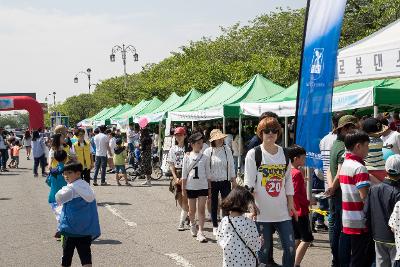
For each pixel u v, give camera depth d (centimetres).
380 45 751
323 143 811
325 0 753
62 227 639
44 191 1764
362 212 584
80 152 1431
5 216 1236
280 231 608
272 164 602
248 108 1395
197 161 933
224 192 948
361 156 589
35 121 4488
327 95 752
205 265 763
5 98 4412
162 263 780
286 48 3491
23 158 4109
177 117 2023
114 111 4338
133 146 2664
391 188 529
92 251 865
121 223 1113
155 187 1795
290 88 1412
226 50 4166
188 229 1034
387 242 531
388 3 2458
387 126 883
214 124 2280
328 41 749
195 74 3991
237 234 507
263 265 577
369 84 1170
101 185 1870
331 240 680
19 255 852
